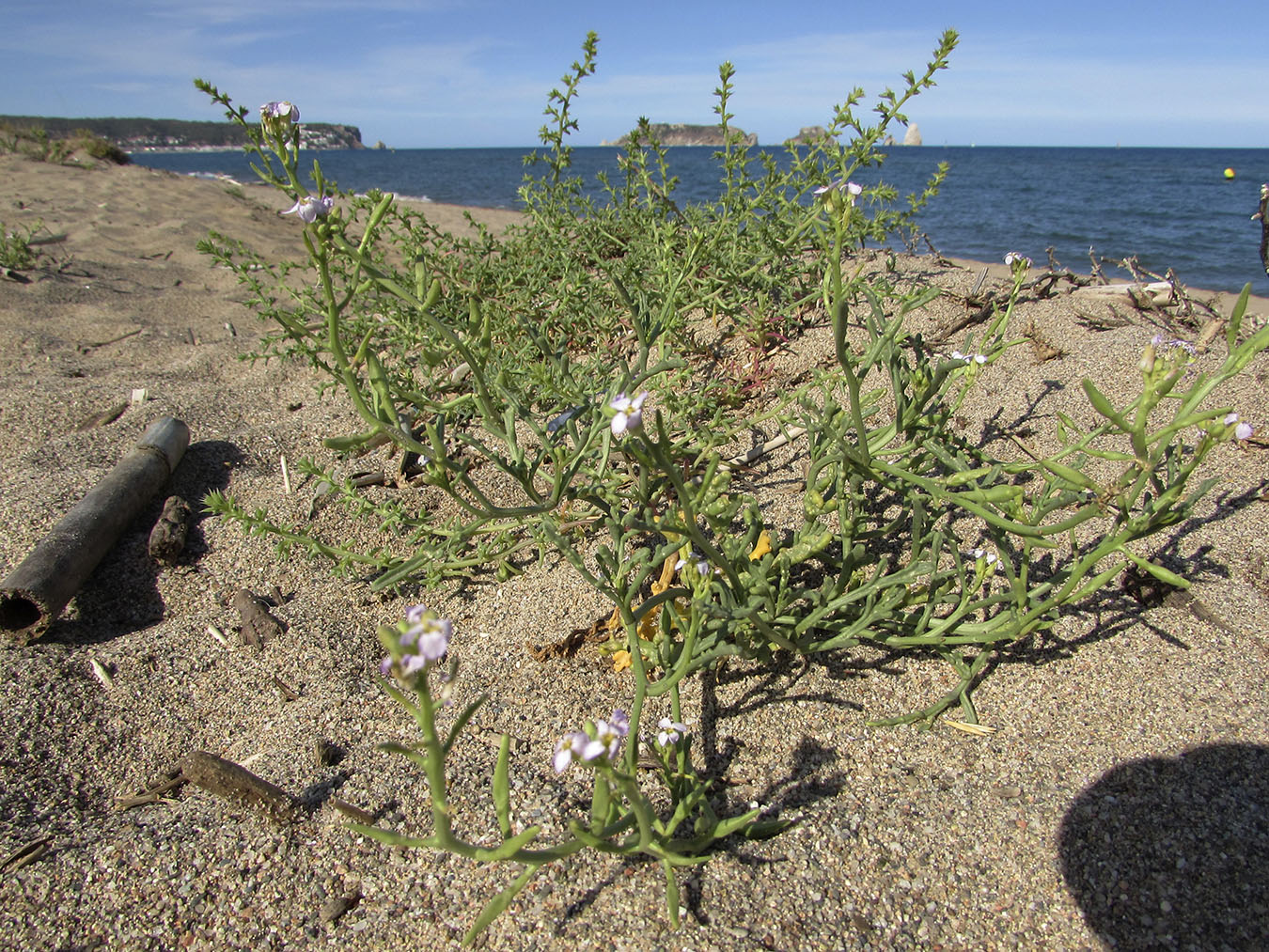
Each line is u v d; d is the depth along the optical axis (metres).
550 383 2.37
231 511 2.57
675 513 1.72
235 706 2.30
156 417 3.91
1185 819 1.67
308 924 1.61
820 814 1.79
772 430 3.29
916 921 1.56
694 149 78.81
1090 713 1.98
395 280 1.98
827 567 2.42
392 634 1.05
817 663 2.21
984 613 2.28
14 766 2.04
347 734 2.13
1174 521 1.70
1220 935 1.47
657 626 2.16
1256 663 2.05
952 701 2.05
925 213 18.34
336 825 1.81
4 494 3.14
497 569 2.74
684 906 1.57
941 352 3.60
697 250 3.44
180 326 5.92
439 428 2.48
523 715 2.13
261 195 14.96
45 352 5.20
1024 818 1.73
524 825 1.76
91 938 1.60
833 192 1.56
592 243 4.25
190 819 1.86
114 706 2.28
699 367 3.76
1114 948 1.48
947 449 2.39
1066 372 3.41
